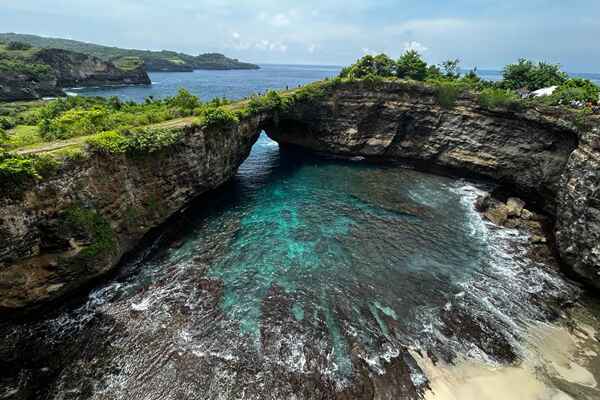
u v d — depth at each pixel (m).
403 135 51.62
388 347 19.48
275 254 28.22
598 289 25.06
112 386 16.88
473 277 26.36
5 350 18.62
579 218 26.98
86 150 23.11
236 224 32.88
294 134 56.88
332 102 51.84
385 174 48.03
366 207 37.50
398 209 37.25
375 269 26.84
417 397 16.83
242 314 21.52
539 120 37.44
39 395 16.44
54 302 21.34
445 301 23.53
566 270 27.48
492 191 43.19
